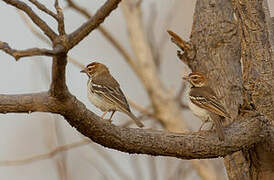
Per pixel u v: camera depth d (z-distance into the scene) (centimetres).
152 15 1947
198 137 1028
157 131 1013
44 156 1582
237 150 1055
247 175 1166
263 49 1098
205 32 1288
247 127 1060
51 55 734
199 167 1692
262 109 1091
